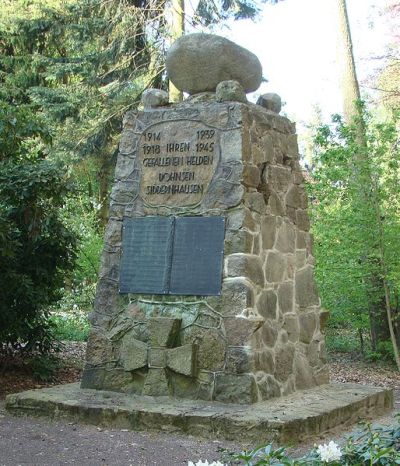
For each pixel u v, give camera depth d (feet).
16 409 23.89
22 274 30.40
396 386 34.68
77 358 36.83
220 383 23.49
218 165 24.70
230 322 23.68
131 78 63.21
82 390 25.38
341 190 39.06
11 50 75.61
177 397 24.06
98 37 64.69
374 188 37.55
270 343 24.71
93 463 18.80
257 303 24.26
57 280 32.35
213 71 26.03
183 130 25.44
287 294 26.32
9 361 32.89
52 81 71.87
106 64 64.54
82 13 64.49
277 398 24.39
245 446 20.34
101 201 67.97
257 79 27.25
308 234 28.32
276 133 26.73
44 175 28.99
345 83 48.24
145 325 25.02
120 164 26.43
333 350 45.57
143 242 25.52
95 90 64.80
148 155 25.95
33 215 30.27
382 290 39.78
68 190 29.73
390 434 14.16
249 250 24.13
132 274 25.53
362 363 41.29
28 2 67.67
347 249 38.29
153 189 25.68
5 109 29.27
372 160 37.52
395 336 41.57
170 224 25.09
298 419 21.09
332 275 38.99
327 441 21.53
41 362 31.22
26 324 31.12
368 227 37.78
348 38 48.44
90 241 48.70
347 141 38.93
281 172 26.76
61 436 21.35
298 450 20.30
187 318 24.40
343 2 48.44
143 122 26.23
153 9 59.16
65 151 64.90
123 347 25.13
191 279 24.48
